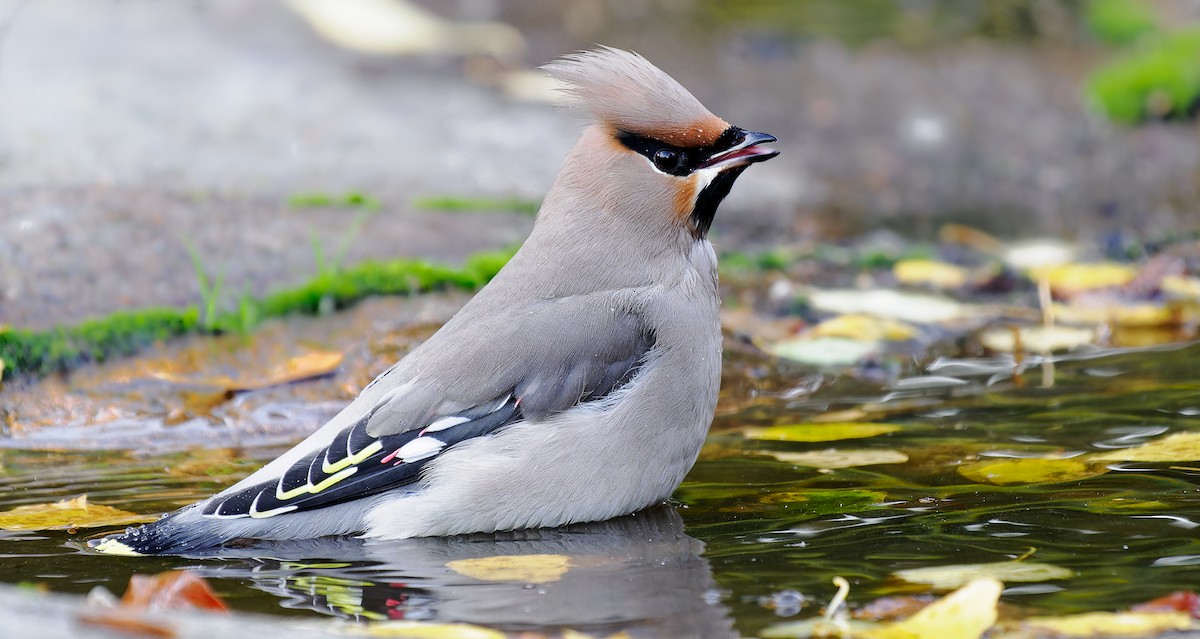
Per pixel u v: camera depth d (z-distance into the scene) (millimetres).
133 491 8938
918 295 13500
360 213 13711
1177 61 19891
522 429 8266
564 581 7215
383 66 20094
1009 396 10539
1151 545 7375
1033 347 12016
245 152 16609
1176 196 16750
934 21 23281
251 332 11820
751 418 10320
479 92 19438
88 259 12836
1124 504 8078
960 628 6203
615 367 8398
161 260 12984
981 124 19422
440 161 16828
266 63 19625
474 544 8031
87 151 16109
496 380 8312
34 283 12289
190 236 13594
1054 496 8281
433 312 12172
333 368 11117
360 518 8164
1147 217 16062
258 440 10133
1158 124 19203
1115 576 6914
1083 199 16766
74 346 11281
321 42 20703
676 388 8438
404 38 21141
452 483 8172
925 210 16578
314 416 10516
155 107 17766
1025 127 19234
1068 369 11219
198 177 15578
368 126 17797
